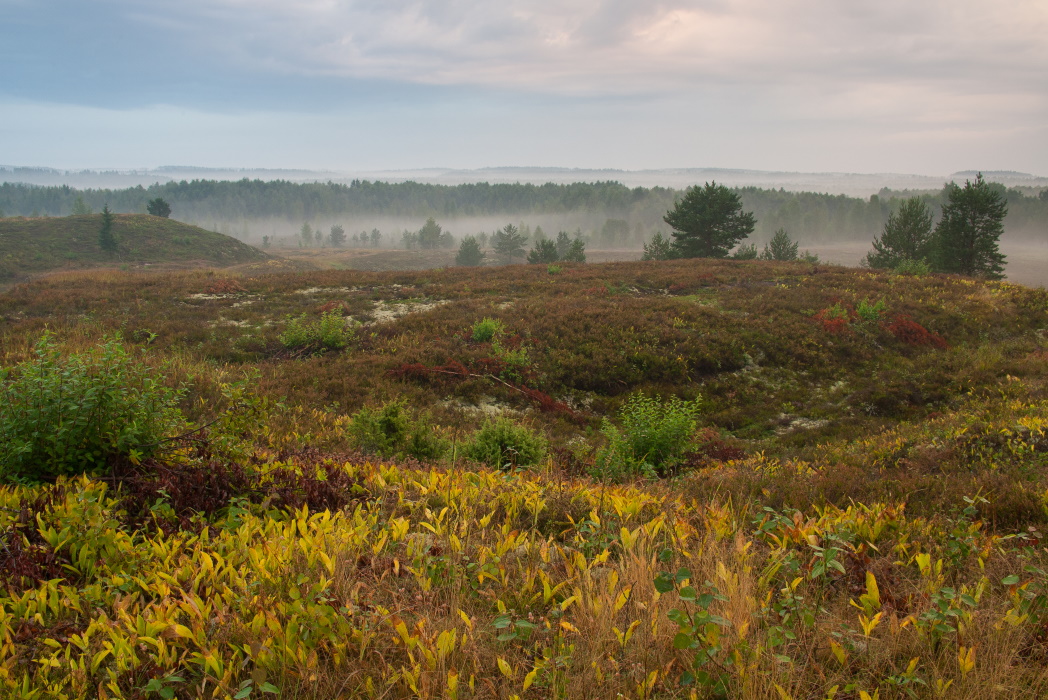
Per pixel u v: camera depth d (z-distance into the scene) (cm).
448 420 1310
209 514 443
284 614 293
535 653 280
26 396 472
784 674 254
